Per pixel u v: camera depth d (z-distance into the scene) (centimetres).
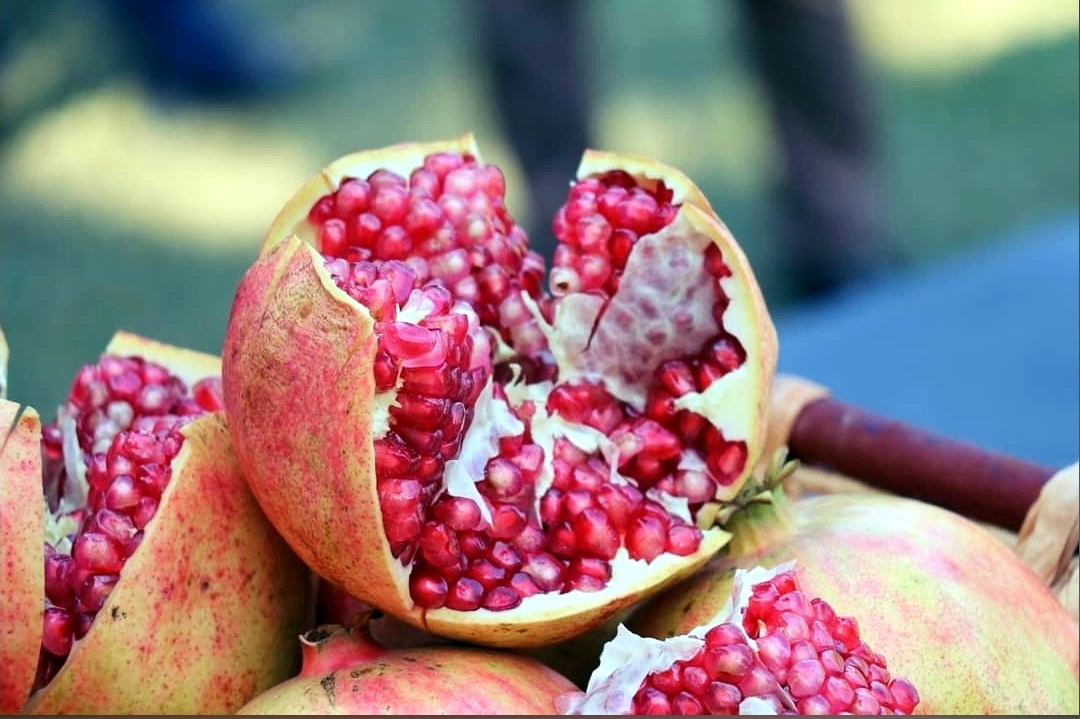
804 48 150
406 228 70
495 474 68
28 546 65
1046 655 68
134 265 212
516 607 67
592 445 70
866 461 76
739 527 69
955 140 232
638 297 70
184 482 66
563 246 71
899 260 172
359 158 70
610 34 282
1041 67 253
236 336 65
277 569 67
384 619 68
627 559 68
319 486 65
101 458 67
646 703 64
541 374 71
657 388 70
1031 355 98
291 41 275
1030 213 210
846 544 69
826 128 154
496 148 244
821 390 78
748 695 64
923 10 282
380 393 65
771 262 199
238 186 238
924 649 67
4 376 70
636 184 71
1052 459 89
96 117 249
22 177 236
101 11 245
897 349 104
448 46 277
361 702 64
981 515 74
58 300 201
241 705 67
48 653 66
